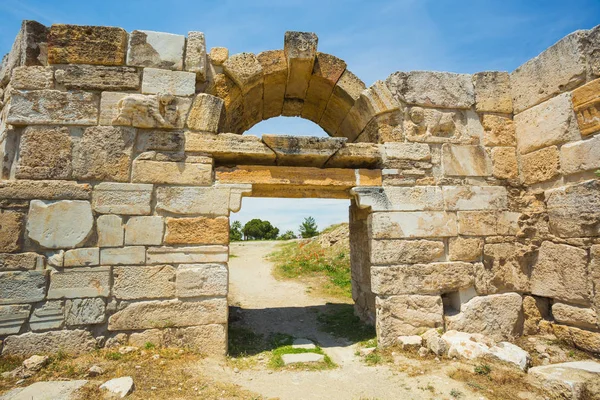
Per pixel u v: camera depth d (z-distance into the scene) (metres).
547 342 5.48
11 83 5.13
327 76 6.36
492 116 6.39
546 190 5.82
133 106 5.14
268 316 8.04
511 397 3.94
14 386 3.86
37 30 5.33
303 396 4.08
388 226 5.76
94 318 4.79
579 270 5.18
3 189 4.76
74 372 4.20
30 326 4.64
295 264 14.77
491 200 6.11
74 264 4.84
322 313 8.18
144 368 4.35
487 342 5.17
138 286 4.96
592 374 4.10
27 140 4.94
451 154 6.16
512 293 5.97
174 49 5.57
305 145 5.68
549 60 5.76
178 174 5.27
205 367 4.62
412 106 6.18
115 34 5.36
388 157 5.96
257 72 5.99
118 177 5.10
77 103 5.14
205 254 5.19
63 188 4.92
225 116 5.94
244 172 5.53
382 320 5.52
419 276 5.70
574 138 5.35
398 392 4.17
